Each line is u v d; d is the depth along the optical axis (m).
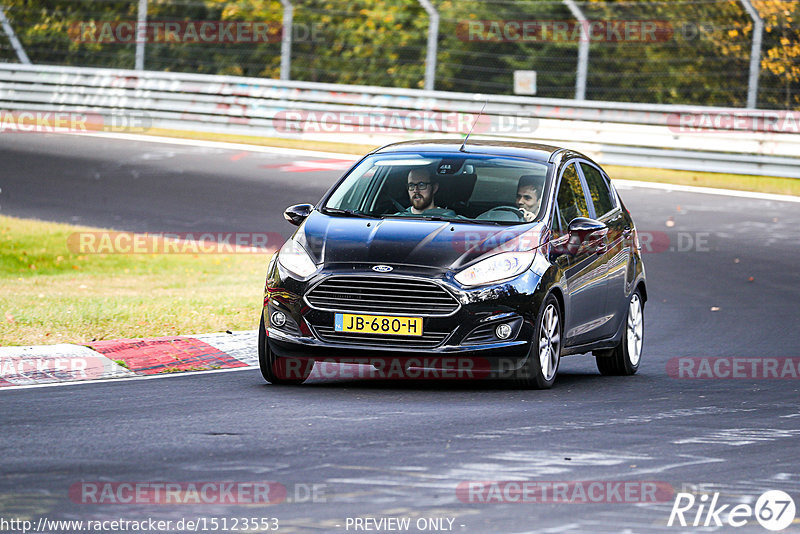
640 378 37.19
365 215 34.00
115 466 22.28
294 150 93.12
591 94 111.25
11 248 61.31
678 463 23.48
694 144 86.62
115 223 68.06
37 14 122.81
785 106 105.19
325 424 26.77
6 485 20.73
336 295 31.48
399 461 22.95
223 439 24.91
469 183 34.78
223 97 99.69
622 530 18.70
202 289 51.56
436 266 31.41
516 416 28.39
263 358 32.78
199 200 74.56
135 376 34.66
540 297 32.03
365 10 117.38
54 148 91.56
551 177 35.28
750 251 63.06
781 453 24.80
